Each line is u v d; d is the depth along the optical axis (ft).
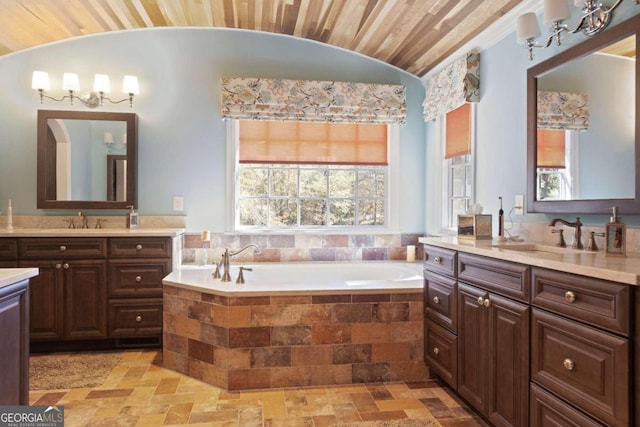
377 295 8.18
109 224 11.55
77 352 9.89
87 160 11.44
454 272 7.14
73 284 9.79
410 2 8.84
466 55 9.64
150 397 7.52
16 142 11.25
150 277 10.07
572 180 6.57
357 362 8.13
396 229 12.65
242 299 7.81
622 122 5.68
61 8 9.77
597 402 4.11
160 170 11.73
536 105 7.46
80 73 11.42
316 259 12.22
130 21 11.07
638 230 5.60
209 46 11.85
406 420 6.77
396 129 12.59
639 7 5.57
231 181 11.93
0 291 4.49
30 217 11.30
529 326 5.19
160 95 11.71
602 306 4.08
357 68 12.39
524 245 6.79
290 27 11.47
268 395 7.63
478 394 6.37
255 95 11.66
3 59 11.13
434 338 7.87
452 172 11.62
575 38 6.68
